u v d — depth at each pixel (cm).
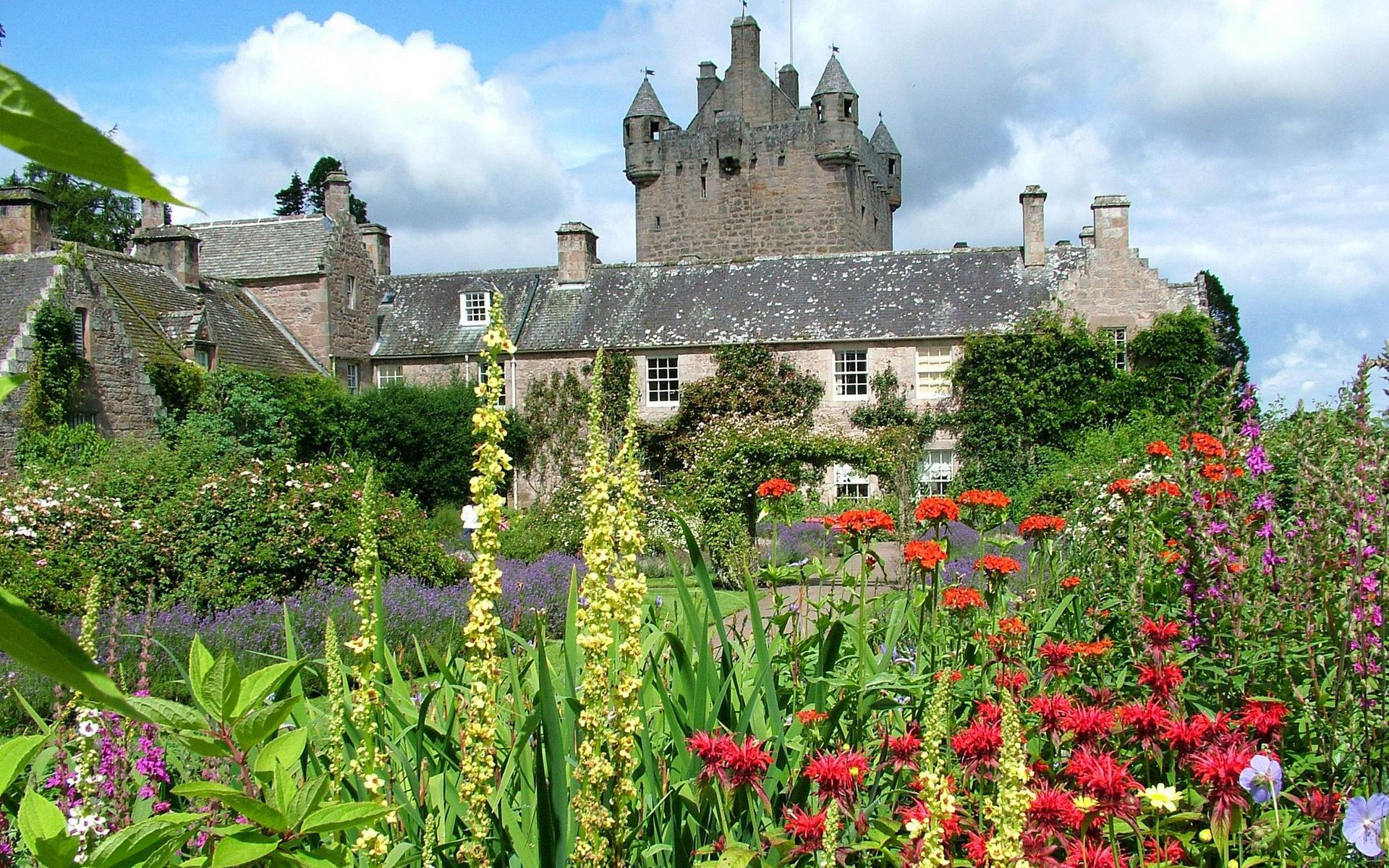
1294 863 268
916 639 480
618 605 240
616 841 243
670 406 2888
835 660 379
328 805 169
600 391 244
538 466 2952
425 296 3219
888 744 299
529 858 262
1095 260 2662
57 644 66
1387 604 324
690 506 1641
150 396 2155
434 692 309
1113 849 246
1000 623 402
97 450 1722
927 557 426
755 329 2841
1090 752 274
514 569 1291
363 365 3069
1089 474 1146
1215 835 250
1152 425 2381
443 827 284
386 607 1009
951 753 287
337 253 2934
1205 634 387
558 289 3103
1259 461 439
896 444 2408
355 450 2555
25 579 1034
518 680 350
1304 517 384
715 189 3816
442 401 2745
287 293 2900
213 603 1082
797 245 3731
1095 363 2591
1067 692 374
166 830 151
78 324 1986
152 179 64
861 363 2767
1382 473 354
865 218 3975
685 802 290
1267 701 321
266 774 174
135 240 2683
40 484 1270
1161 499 530
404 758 294
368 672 263
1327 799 278
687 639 397
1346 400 502
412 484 2658
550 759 249
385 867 231
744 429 2478
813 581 1128
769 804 281
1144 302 2636
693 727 310
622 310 3002
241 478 1205
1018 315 2686
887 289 2847
